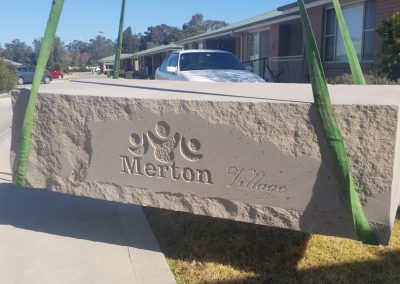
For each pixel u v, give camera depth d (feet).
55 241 14.42
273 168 11.19
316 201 10.83
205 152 11.92
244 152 11.46
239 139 11.48
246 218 11.69
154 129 12.48
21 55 349.00
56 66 281.95
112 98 12.93
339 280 11.74
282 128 11.00
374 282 11.58
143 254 13.50
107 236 14.83
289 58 65.26
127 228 15.46
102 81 22.36
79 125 13.51
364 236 10.36
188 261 13.10
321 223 10.85
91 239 14.57
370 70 42.91
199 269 12.58
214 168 11.87
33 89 13.96
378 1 43.75
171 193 12.55
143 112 12.55
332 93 13.51
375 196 10.28
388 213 10.21
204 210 12.19
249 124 11.33
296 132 10.87
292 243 13.91
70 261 13.07
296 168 10.95
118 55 24.95
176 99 12.12
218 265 12.74
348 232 10.61
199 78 32.22
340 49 52.44
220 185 11.87
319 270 12.27
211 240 14.35
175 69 35.04
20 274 12.32
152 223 16.07
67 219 16.35
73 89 15.90
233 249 13.69
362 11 48.26
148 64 199.31
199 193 12.17
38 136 14.16
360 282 11.59
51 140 13.99
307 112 10.70
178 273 12.43
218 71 34.22
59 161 13.97
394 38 32.35
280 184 11.18
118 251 13.70
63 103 13.66
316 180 10.78
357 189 10.43
